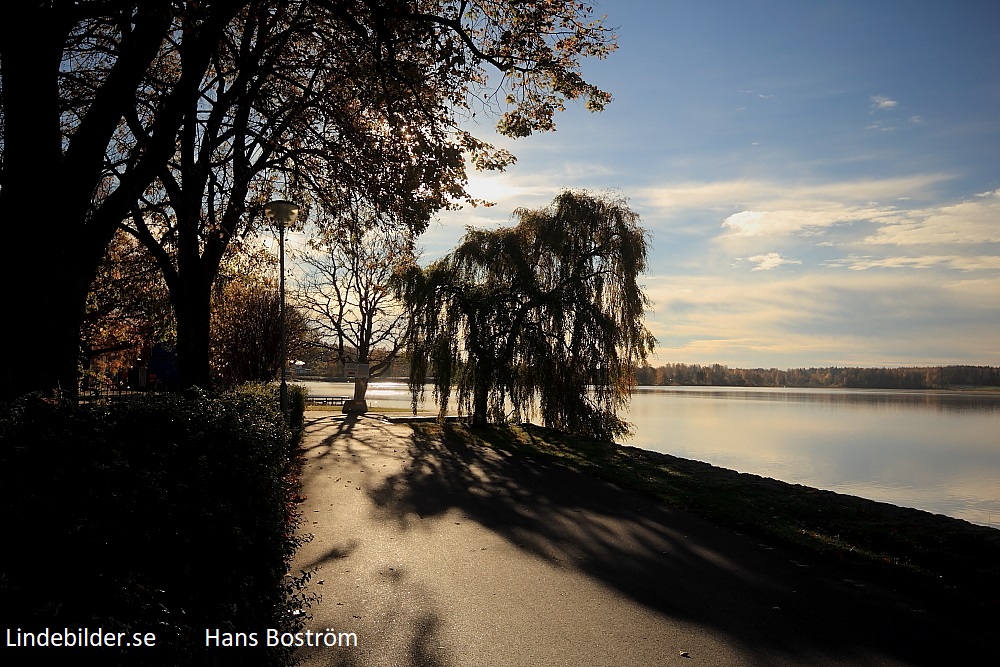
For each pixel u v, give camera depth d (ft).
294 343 134.00
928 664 16.53
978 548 27.12
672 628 18.74
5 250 24.77
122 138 49.60
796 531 29.89
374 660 16.25
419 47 40.14
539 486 44.29
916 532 29.53
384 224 49.88
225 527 14.56
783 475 84.07
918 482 81.10
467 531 30.71
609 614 19.81
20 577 8.98
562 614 19.79
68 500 10.68
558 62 40.06
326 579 23.04
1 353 24.40
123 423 14.48
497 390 86.58
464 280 92.89
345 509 35.42
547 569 24.62
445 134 42.68
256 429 23.45
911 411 239.71
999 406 285.84
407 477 46.78
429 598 21.12
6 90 25.13
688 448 106.52
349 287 138.31
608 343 84.17
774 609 20.36
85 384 83.61
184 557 12.67
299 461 53.01
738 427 148.77
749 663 16.49
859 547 27.81
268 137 51.78
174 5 33.14
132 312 90.27
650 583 22.98
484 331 87.86
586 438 81.92
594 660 16.53
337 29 41.34
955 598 21.17
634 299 87.20
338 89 46.91
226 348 107.65
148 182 32.04
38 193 25.38
